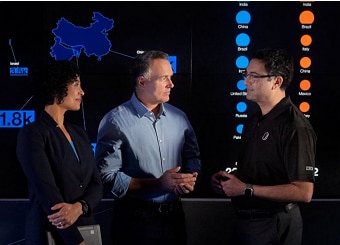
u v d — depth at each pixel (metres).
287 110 2.55
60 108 2.46
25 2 3.01
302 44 3.01
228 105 3.04
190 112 3.04
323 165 3.04
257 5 3.01
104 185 2.72
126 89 3.03
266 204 2.55
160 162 2.81
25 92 3.03
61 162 2.36
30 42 3.02
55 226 2.33
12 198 3.06
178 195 2.85
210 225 3.06
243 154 2.67
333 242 3.05
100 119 3.03
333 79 3.02
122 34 3.02
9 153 3.04
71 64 2.45
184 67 3.03
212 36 3.02
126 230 2.76
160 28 3.02
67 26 3.02
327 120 3.03
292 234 2.56
